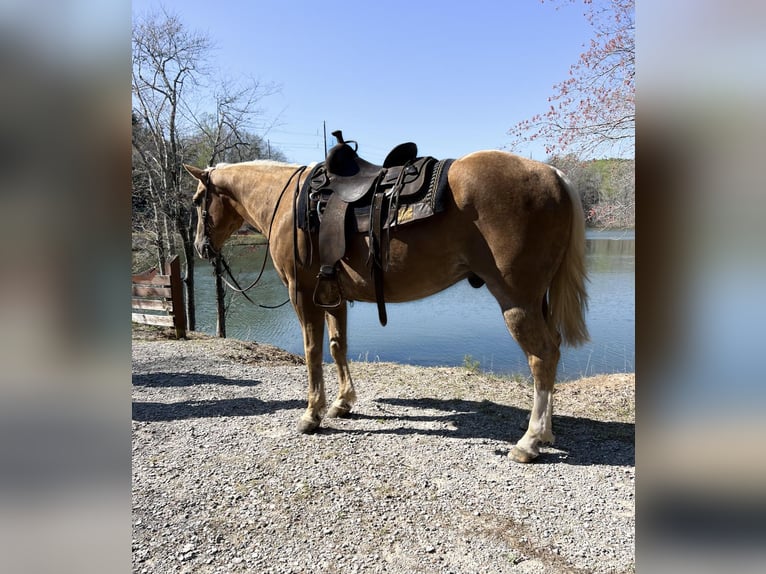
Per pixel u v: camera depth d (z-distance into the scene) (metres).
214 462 3.00
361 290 3.23
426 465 2.95
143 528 2.31
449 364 8.41
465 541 2.20
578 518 2.37
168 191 9.88
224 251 11.87
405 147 3.15
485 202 2.71
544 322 2.87
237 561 2.07
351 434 3.46
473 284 3.21
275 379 5.20
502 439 3.35
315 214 3.22
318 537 2.24
